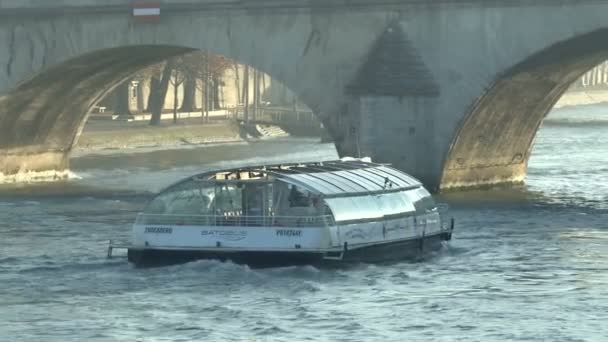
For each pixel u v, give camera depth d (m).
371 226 168.25
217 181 164.88
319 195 163.38
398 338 131.62
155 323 137.88
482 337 131.88
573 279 158.88
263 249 162.25
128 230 199.75
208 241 163.38
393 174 180.25
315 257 161.12
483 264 168.75
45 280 159.25
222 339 131.50
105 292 152.12
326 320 138.62
